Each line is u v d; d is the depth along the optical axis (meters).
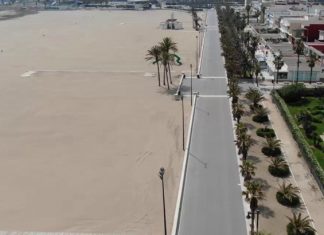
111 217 57.97
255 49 144.38
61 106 106.69
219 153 75.00
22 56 179.50
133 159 75.25
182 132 86.81
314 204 58.25
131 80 131.62
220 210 57.22
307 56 136.50
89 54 179.00
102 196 63.41
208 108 100.56
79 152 79.12
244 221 54.59
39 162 75.44
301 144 73.69
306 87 107.56
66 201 62.38
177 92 113.69
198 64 150.12
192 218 55.81
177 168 70.81
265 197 59.88
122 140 84.06
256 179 65.06
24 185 67.38
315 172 64.44
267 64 134.00
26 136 87.69
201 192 61.97
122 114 99.31
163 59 121.88
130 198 62.47
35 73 144.62
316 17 189.12
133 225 55.94
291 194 58.19
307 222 51.00
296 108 97.00
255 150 75.75
